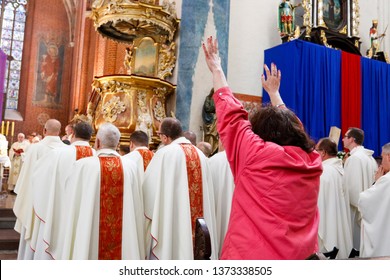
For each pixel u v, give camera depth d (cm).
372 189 430
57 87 1922
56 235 408
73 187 381
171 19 728
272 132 186
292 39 931
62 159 418
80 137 441
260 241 167
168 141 425
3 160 1131
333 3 1040
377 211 426
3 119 1788
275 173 171
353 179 538
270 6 982
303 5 978
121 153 586
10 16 1883
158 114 692
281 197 168
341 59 956
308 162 180
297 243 164
